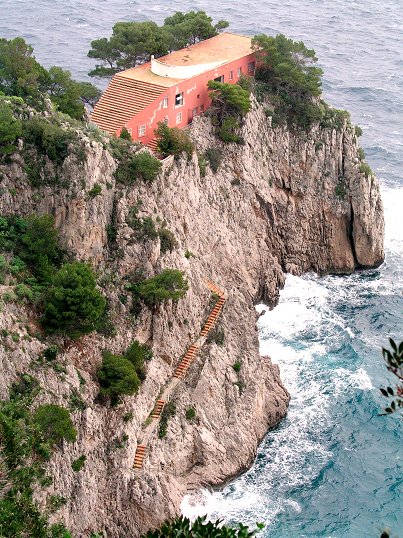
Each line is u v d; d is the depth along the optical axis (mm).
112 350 98750
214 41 147625
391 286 139750
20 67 110250
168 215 111625
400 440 107938
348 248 143500
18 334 87750
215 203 125875
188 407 103125
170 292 102938
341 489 101000
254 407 107500
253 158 134875
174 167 116000
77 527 86250
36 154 101062
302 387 116125
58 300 91375
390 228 154750
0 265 93875
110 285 101062
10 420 70750
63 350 92812
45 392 86812
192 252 116250
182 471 100125
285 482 101938
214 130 131500
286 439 108062
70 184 100125
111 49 142875
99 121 123125
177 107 127812
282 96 141750
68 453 85938
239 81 137125
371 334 126750
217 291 116938
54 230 98688
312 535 95188
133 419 96000
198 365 107188
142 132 124688
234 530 46562
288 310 132125
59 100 113438
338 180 142750
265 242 136250
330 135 142000
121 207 103625
